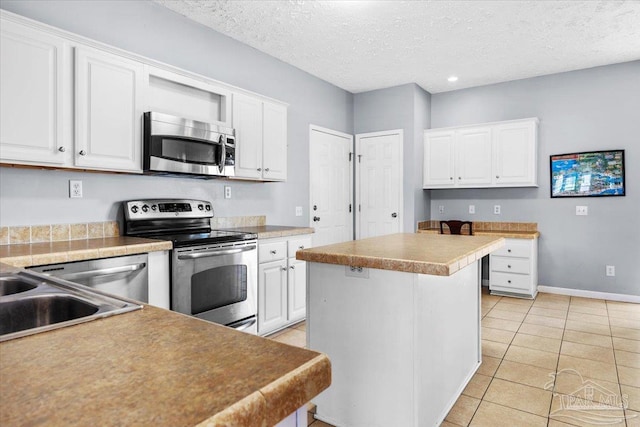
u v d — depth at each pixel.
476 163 4.71
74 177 2.44
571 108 4.40
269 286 3.11
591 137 4.30
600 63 4.16
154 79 2.81
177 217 2.92
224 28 3.28
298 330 3.30
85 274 1.96
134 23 2.74
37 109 2.02
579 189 4.36
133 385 0.51
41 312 1.03
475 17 3.08
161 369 0.56
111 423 0.42
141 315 0.84
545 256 4.59
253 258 2.93
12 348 0.64
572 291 4.44
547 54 3.89
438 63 4.13
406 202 4.86
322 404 1.96
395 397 1.73
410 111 4.82
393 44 3.61
